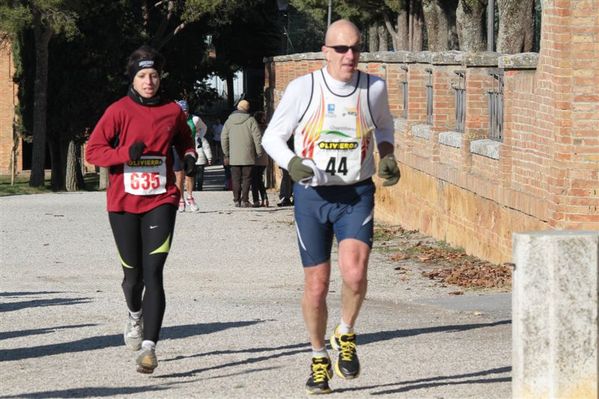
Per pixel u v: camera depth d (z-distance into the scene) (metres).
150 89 12.20
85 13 60.03
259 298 19.20
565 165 18.88
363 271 10.47
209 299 19.00
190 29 76.50
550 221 19.27
